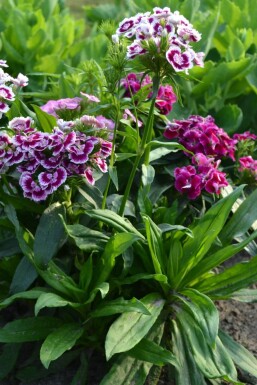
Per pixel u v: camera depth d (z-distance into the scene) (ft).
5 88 1.53
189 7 2.59
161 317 1.64
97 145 1.51
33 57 2.73
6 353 1.59
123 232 1.48
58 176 1.47
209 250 1.72
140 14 1.59
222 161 2.20
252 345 1.76
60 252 1.69
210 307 1.47
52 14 3.21
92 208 1.64
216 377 1.42
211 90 2.52
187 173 1.74
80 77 2.19
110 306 1.50
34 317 1.58
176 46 1.46
